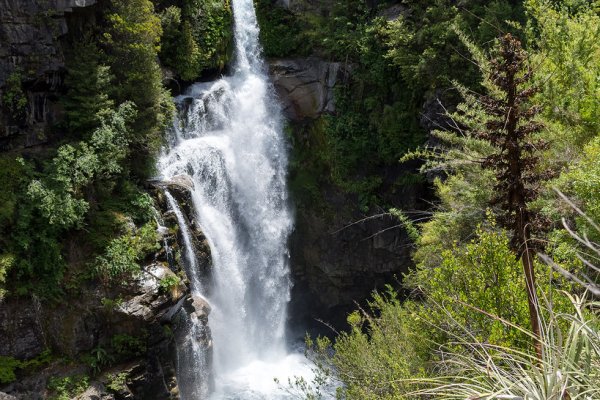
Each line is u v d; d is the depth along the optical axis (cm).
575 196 785
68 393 1378
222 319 2094
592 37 1080
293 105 2531
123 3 1756
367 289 2561
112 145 1614
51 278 1480
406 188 2350
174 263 1703
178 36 2241
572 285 632
